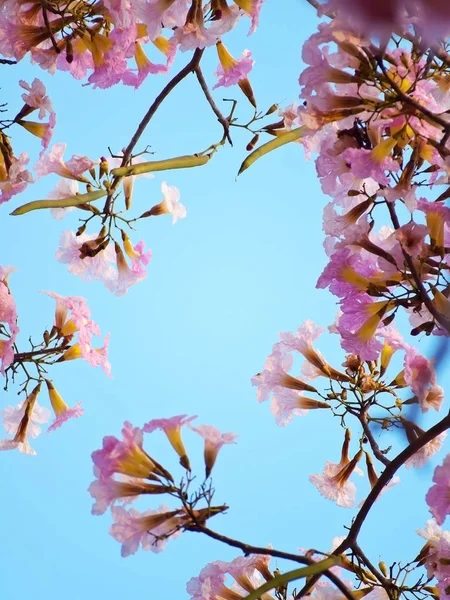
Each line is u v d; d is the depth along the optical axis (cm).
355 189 387
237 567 404
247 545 297
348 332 376
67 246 539
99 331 478
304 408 457
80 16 465
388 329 380
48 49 494
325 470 470
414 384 360
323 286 376
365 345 375
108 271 539
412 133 351
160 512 304
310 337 461
